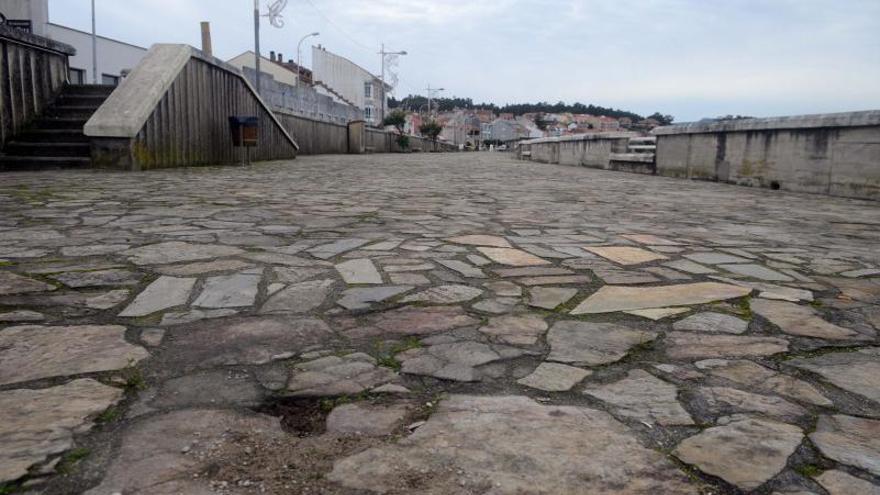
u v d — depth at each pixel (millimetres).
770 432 1539
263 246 3762
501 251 3799
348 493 1256
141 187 7305
